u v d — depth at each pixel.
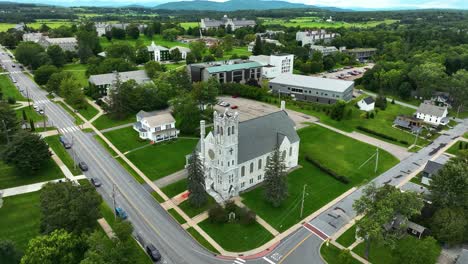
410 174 99.44
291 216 79.25
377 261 65.38
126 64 195.62
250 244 70.06
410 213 65.94
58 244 54.88
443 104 159.50
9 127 108.94
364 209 67.00
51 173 94.12
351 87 170.88
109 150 109.38
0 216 75.56
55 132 121.50
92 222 64.19
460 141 119.81
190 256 66.38
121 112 134.88
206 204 82.00
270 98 170.75
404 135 128.38
